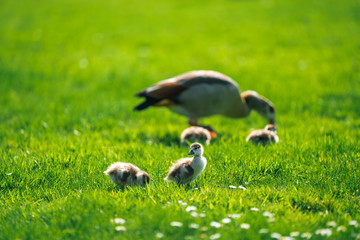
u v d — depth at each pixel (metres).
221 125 16.03
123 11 48.44
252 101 15.27
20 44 34.78
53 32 39.47
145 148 11.71
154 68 27.27
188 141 12.21
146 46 33.88
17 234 6.59
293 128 14.46
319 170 9.59
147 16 45.25
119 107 18.23
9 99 19.98
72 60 29.55
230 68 26.80
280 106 18.38
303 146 11.23
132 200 7.63
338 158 10.36
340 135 12.59
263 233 6.44
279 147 11.26
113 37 36.97
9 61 28.33
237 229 6.50
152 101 14.08
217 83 14.03
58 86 22.97
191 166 8.70
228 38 35.38
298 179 9.26
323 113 17.06
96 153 10.98
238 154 10.52
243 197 8.02
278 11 44.25
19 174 9.38
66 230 6.59
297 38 34.31
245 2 50.03
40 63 28.34
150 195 8.00
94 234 6.50
